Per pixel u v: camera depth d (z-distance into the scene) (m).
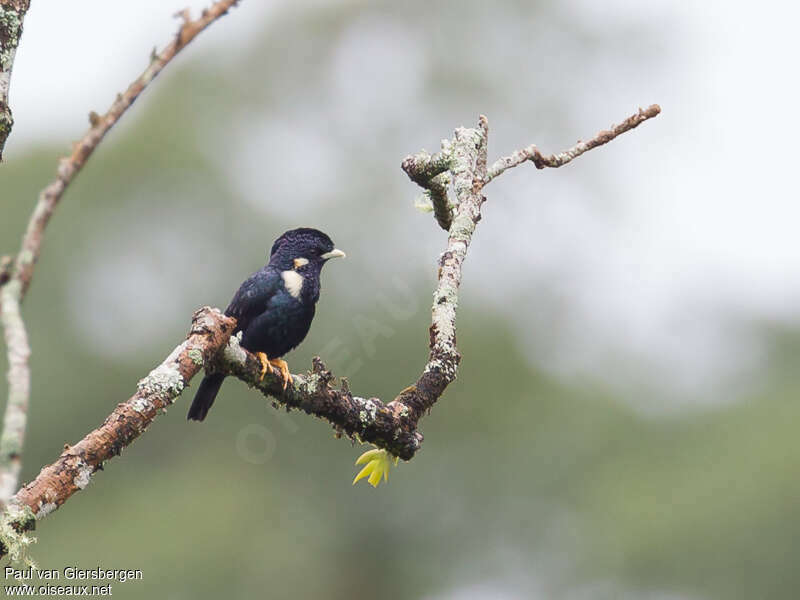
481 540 22.81
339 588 21.78
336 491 21.89
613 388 24.25
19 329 2.37
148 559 19.89
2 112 4.12
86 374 21.55
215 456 21.33
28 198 22.12
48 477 3.63
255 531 20.98
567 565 22.11
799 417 22.67
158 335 21.88
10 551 3.53
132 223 22.42
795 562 20.52
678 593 20.78
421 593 22.22
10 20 4.15
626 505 21.73
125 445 3.80
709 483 21.64
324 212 21.94
